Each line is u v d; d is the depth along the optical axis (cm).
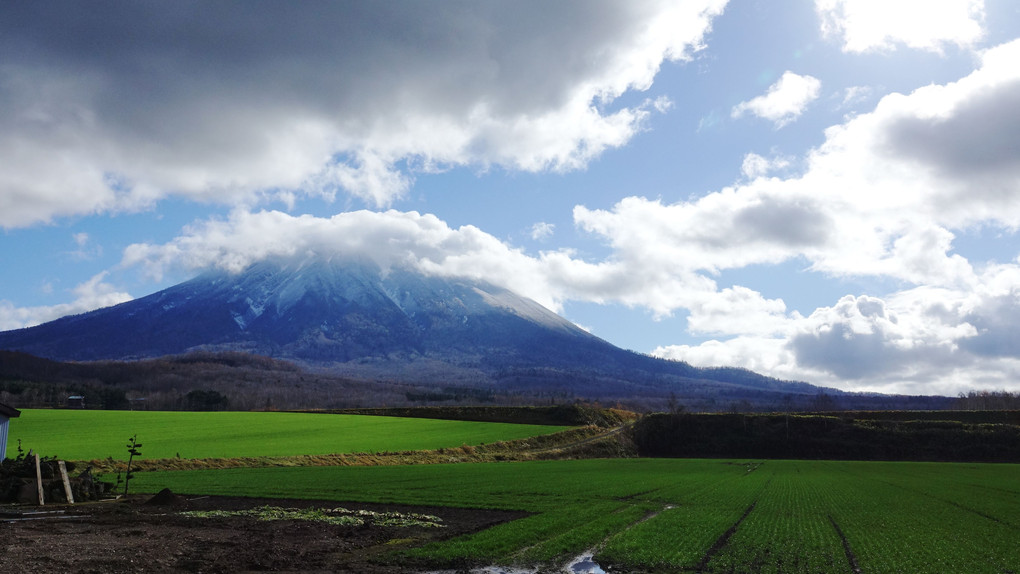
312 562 2566
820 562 2670
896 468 9488
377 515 3884
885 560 2736
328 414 14762
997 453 12244
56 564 2305
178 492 4975
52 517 3588
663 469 8506
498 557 2703
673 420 15038
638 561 2645
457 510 4244
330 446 9706
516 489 5456
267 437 10444
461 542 2977
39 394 17988
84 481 4588
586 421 16150
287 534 3183
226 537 3053
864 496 5403
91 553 2514
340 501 4562
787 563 2650
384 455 9081
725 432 14438
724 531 3381
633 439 14525
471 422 14488
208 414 13712
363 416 14650
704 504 4688
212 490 5094
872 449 13025
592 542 3077
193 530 3244
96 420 11594
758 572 2492
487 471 7531
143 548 2673
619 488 5697
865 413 15688
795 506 4622
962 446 12619
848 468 9419
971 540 3250
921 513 4309
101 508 4056
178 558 2542
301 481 5888
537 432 13350
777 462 10831
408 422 13850
